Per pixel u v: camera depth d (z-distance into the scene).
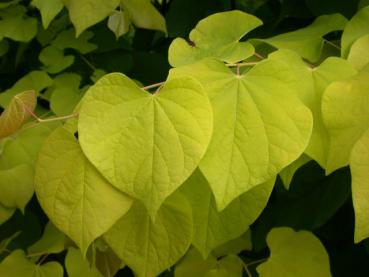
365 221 0.23
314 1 0.46
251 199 0.28
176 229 0.29
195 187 0.29
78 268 0.46
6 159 0.46
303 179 0.45
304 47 0.34
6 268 0.45
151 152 0.25
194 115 0.25
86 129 0.26
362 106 0.26
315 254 0.39
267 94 0.27
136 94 0.27
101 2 0.43
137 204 0.30
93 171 0.27
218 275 0.44
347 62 0.29
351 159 0.23
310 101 0.28
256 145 0.25
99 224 0.27
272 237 0.40
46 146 0.28
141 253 0.30
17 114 0.30
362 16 0.33
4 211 0.45
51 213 0.27
